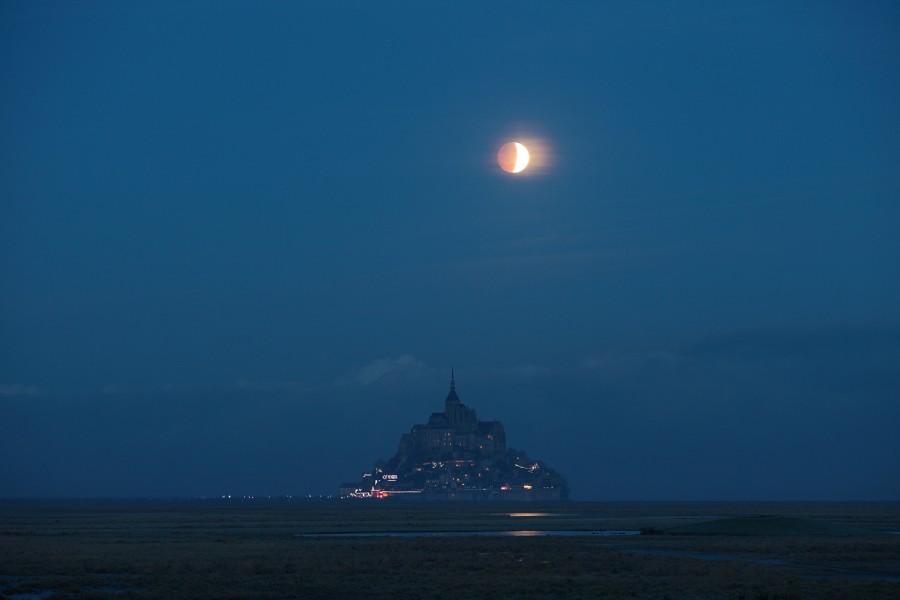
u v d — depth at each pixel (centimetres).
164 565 9162
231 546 12531
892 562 9600
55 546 12588
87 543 13388
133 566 9125
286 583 7619
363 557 10150
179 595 6838
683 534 15388
